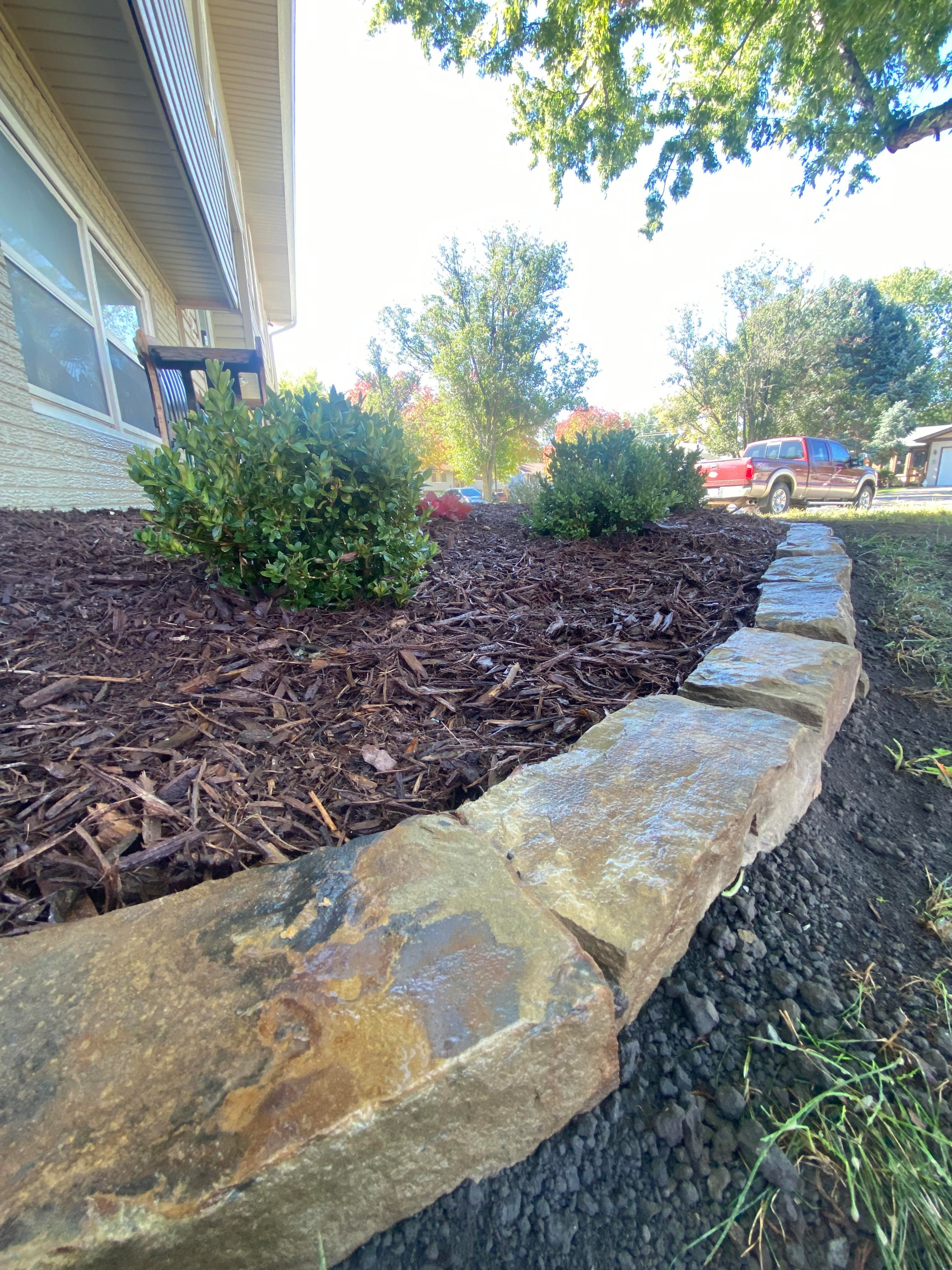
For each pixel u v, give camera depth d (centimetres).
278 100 871
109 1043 82
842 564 357
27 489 387
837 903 144
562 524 475
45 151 413
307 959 95
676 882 111
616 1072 100
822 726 183
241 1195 68
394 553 263
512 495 970
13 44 367
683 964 124
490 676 222
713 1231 86
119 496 546
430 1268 80
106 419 519
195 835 133
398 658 226
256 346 1107
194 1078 78
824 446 1202
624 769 150
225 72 814
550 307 1636
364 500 256
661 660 245
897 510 815
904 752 217
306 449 236
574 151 822
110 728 168
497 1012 86
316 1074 78
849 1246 84
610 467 500
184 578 271
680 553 424
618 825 127
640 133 799
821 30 597
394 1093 77
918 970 126
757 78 700
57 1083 77
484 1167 88
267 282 1486
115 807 139
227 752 164
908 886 152
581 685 222
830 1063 104
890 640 308
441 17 696
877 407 2905
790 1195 89
